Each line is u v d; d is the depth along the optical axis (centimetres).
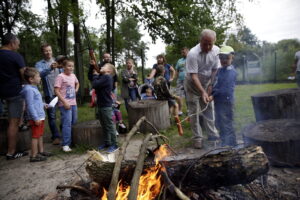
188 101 430
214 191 227
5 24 1114
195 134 423
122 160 235
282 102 436
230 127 389
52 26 1020
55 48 1120
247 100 822
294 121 363
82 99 1085
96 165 229
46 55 502
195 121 421
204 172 203
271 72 1398
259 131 332
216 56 403
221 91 381
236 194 231
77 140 474
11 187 324
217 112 397
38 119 401
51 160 416
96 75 445
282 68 1383
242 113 644
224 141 396
